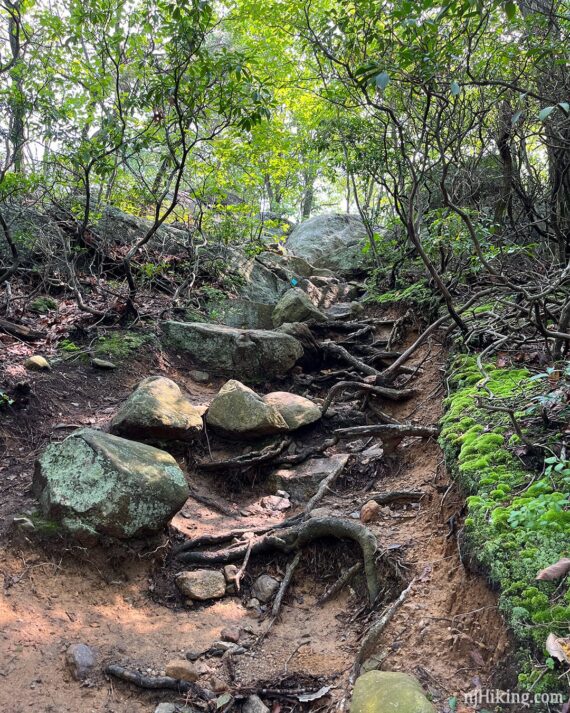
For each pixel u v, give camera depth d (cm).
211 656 270
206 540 341
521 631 209
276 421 438
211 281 740
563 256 501
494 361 429
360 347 613
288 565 330
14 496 330
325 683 248
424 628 256
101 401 457
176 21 487
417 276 719
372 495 383
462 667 231
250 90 479
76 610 282
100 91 596
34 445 385
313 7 641
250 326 684
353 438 463
